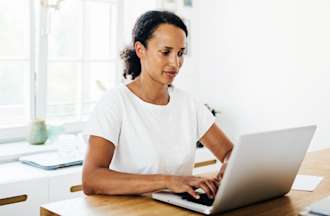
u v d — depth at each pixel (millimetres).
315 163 1885
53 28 2947
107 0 3217
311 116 2883
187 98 1776
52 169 2391
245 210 1255
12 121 2848
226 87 3355
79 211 1210
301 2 2887
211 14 3406
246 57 3213
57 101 3037
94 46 3191
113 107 1581
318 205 1205
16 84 2842
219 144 1805
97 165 1480
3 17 2746
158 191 1372
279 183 1332
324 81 2805
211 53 3432
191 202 1250
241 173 1149
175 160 1639
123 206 1262
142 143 1594
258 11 3117
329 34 2760
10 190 2135
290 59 2967
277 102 3057
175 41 1525
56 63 3000
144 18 1593
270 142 1187
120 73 3311
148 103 1645
